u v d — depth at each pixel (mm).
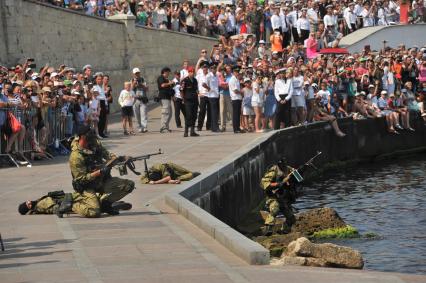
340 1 76312
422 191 46781
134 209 28188
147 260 21141
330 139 56125
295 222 34156
